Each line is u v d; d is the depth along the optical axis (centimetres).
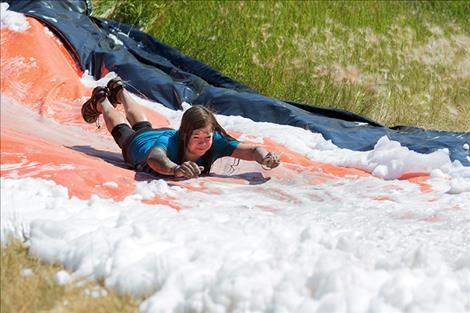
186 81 1339
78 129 1092
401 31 1789
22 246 671
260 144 1133
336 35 1705
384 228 789
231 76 1561
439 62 1728
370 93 1575
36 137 1014
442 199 927
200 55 1582
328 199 919
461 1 1988
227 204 848
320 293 608
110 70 1305
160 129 984
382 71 1638
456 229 808
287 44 1627
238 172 1021
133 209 759
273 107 1280
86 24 1366
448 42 1802
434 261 680
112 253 649
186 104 1283
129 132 993
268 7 1686
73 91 1169
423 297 604
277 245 686
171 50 1473
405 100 1586
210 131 938
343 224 800
